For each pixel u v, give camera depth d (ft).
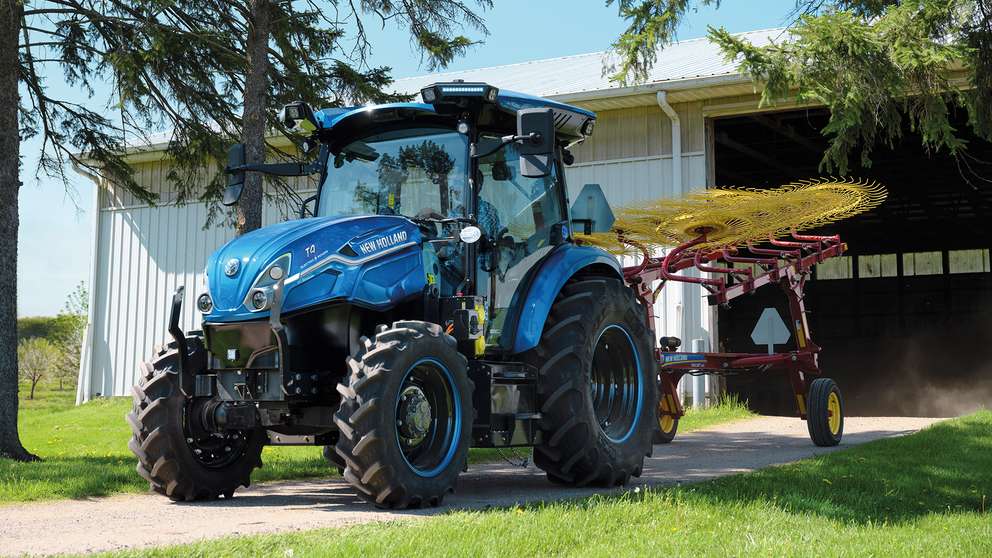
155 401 20.97
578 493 21.89
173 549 14.02
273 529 16.80
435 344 19.51
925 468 26.04
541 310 22.25
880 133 32.14
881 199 31.50
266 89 38.83
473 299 20.98
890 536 16.29
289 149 59.82
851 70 28.35
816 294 115.96
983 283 109.19
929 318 110.83
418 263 21.11
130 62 36.19
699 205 31.91
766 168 84.89
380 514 18.33
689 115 56.75
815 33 28.53
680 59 62.59
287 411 19.88
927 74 29.17
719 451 33.73
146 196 43.39
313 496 22.52
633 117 58.23
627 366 24.50
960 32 29.66
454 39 41.01
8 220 34.55
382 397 18.40
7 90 34.78
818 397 34.55
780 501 19.51
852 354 110.22
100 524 17.99
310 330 20.01
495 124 23.09
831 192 30.81
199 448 21.83
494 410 21.09
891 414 67.10
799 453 32.42
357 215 22.00
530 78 68.08
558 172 25.02
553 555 13.89
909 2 28.48
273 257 19.49
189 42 37.14
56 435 49.70
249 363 19.79
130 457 34.65
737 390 83.61
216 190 41.70
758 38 59.11
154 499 22.03
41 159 41.04
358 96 40.96
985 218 108.68
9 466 27.48
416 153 22.63
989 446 31.37
